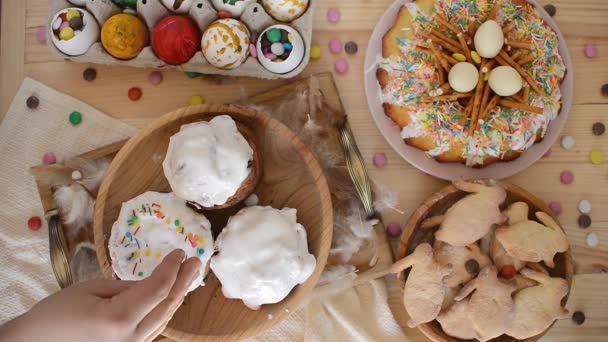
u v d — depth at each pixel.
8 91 0.74
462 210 0.66
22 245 0.73
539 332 0.66
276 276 0.62
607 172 0.74
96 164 0.71
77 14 0.68
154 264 0.62
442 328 0.67
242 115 0.65
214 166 0.60
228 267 0.62
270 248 0.62
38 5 0.74
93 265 0.70
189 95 0.74
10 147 0.73
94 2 0.68
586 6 0.74
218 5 0.69
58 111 0.73
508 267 0.67
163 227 0.63
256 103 0.72
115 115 0.73
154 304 0.48
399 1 0.72
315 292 0.70
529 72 0.69
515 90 0.67
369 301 0.73
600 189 0.74
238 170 0.61
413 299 0.66
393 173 0.73
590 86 0.74
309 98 0.71
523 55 0.69
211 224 0.66
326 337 0.73
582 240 0.73
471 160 0.70
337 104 0.72
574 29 0.74
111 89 0.73
